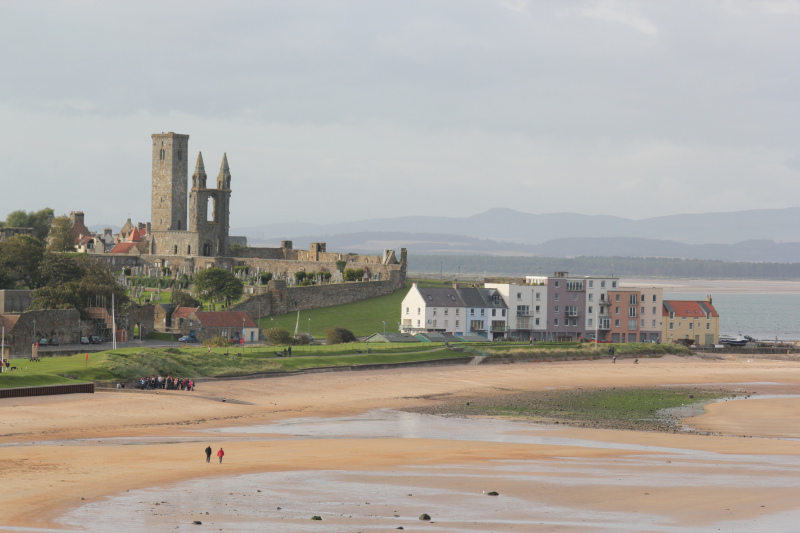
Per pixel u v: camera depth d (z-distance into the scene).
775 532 97.50
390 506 107.56
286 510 104.69
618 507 108.06
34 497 106.81
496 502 110.00
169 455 135.75
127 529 94.75
